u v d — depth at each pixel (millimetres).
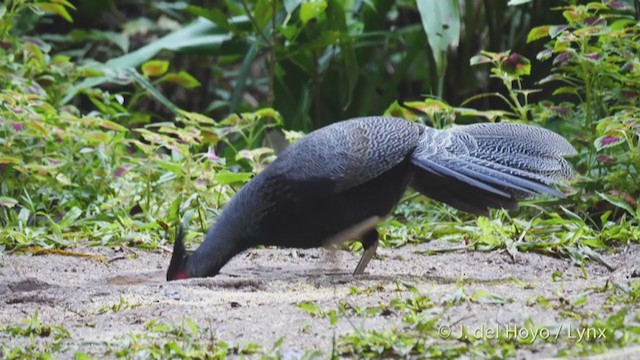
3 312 8406
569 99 15609
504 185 9477
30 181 13164
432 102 12977
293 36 16453
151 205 13039
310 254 11531
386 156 9516
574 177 11008
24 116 12898
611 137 11664
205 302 8508
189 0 21188
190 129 13234
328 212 9477
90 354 6996
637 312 7430
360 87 17438
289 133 13367
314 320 7637
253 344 6859
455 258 10875
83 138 13445
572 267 10359
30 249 11359
